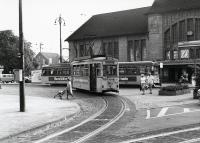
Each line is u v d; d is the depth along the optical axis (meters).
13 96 31.36
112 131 12.05
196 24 53.72
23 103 18.25
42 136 11.39
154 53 57.53
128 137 10.80
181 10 54.66
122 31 63.19
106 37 65.56
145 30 60.22
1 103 23.58
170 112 17.80
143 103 23.12
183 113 17.25
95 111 19.14
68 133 11.86
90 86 30.97
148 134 11.32
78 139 10.63
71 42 71.50
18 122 14.15
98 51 66.75
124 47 62.78
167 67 53.75
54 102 24.19
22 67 18.28
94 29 68.81
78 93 33.88
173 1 56.50
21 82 18.22
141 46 60.75
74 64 35.59
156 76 42.78
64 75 49.34
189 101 24.03
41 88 44.50
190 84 46.28
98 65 29.73
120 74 43.91
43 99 27.06
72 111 18.28
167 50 56.12
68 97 29.38
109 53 65.50
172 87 29.83
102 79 29.55
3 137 10.78
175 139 10.41
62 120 15.51
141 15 65.00
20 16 18.30
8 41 79.94
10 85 56.69
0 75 70.00
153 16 57.56
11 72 80.00
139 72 42.94
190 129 12.27
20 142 10.43
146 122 14.27
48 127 13.55
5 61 79.31
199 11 53.19
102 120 15.18
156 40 57.31
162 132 11.69
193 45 49.38
